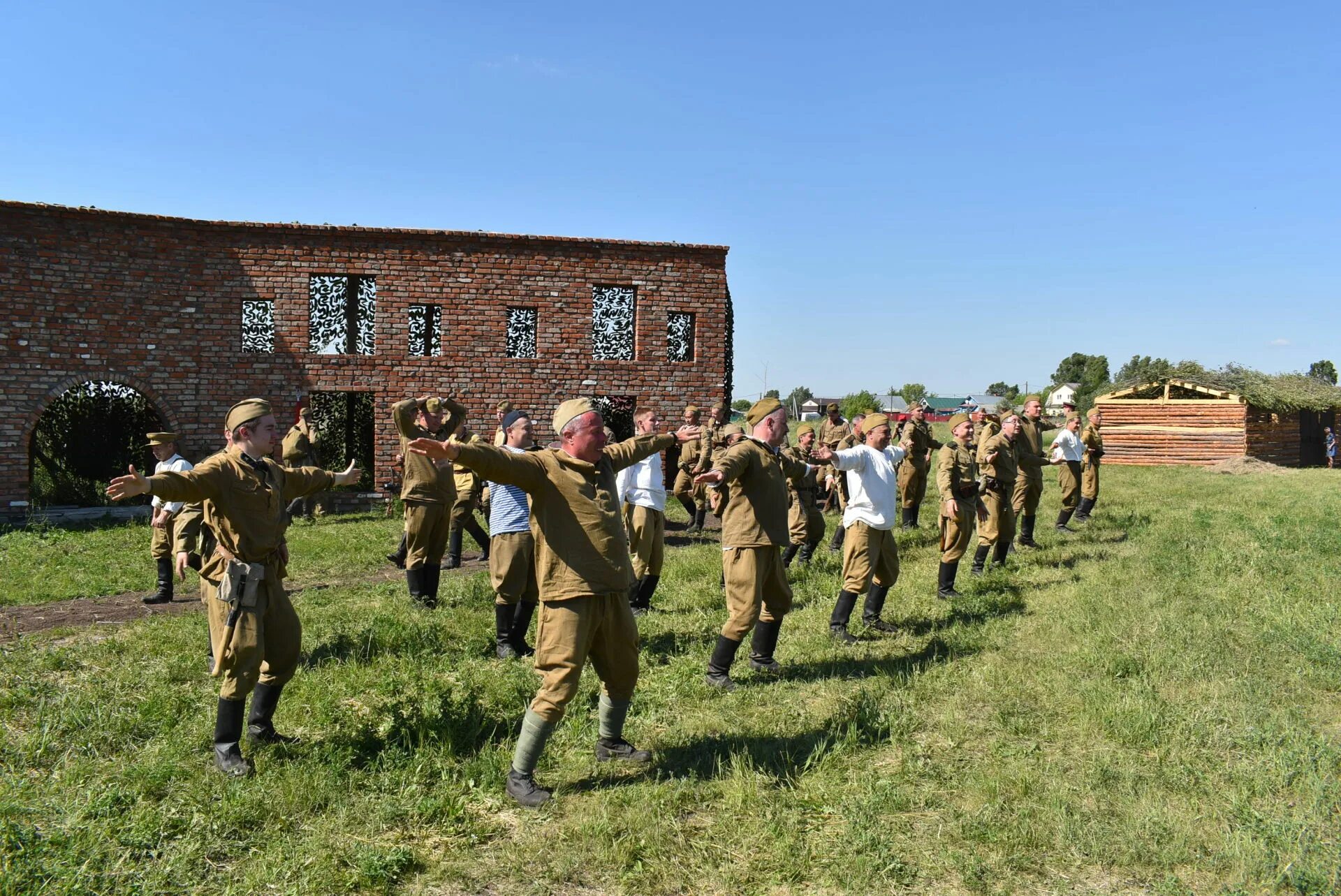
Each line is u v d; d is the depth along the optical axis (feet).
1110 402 98.02
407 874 12.42
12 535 42.70
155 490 14.20
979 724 17.93
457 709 17.56
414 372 55.52
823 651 22.80
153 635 23.70
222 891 11.85
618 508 15.57
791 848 12.93
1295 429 106.11
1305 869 11.88
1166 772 15.23
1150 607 26.37
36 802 13.69
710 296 59.98
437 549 27.81
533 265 57.21
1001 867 12.52
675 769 15.79
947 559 29.01
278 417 53.52
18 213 48.29
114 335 50.49
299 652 16.56
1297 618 24.85
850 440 51.88
